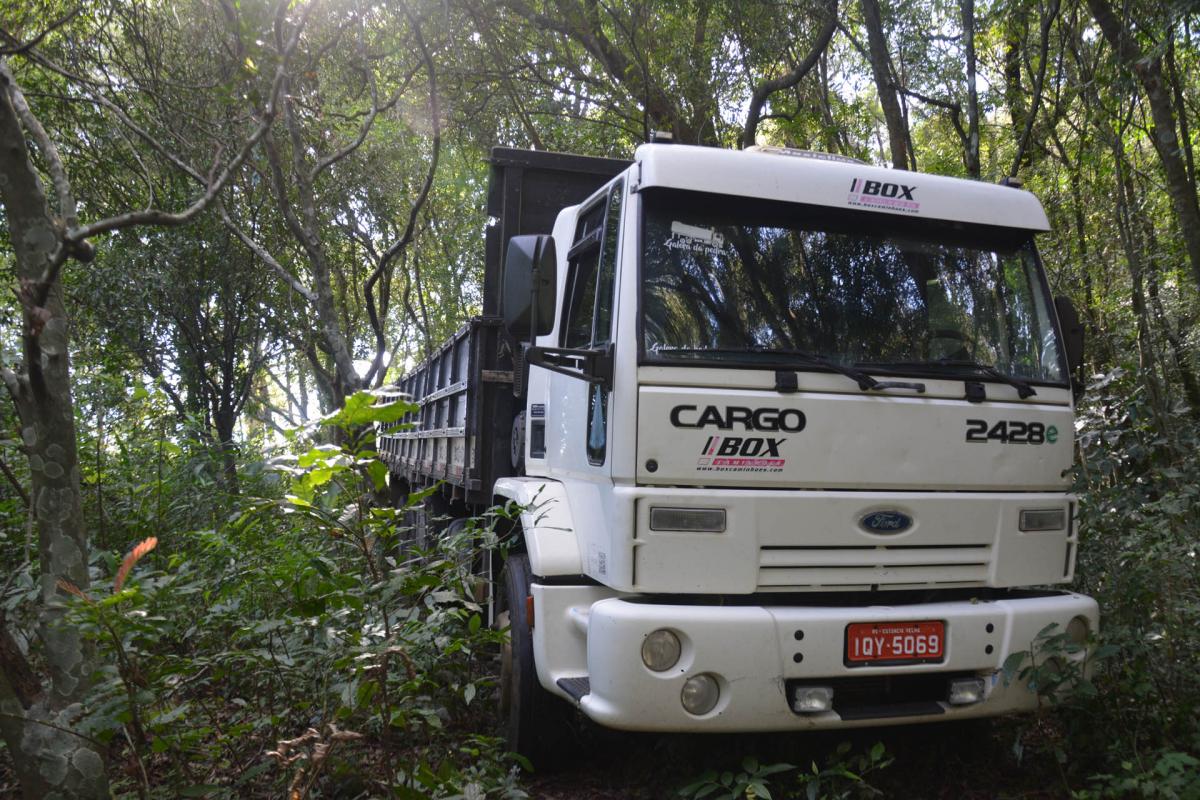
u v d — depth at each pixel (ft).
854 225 14.66
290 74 21.43
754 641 12.53
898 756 15.19
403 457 33.83
